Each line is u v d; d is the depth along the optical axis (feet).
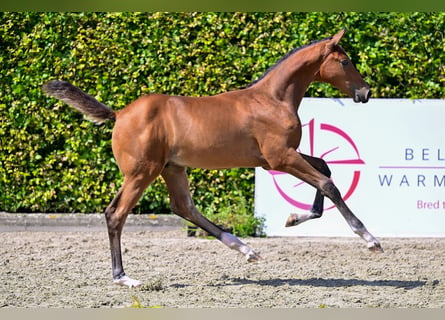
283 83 29.73
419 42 42.47
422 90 42.78
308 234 40.83
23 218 42.75
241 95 29.84
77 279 30.53
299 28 42.47
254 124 29.25
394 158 41.09
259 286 29.40
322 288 29.07
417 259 35.37
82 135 43.37
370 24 42.34
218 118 29.14
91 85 43.29
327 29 42.45
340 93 42.88
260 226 41.14
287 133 29.22
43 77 43.19
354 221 28.89
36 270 32.24
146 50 42.96
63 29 42.98
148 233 42.32
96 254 36.19
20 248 37.42
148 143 28.73
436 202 41.01
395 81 43.34
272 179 41.09
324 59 29.86
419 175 41.04
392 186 41.01
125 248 37.47
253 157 29.63
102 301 26.55
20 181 43.86
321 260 35.06
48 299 26.91
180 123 29.12
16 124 43.50
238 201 42.93
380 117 41.11
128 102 43.14
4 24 42.96
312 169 29.19
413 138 41.09
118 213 28.91
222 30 42.68
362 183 41.01
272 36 42.52
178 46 42.88
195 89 42.96
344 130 41.11
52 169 43.80
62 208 44.27
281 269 32.99
